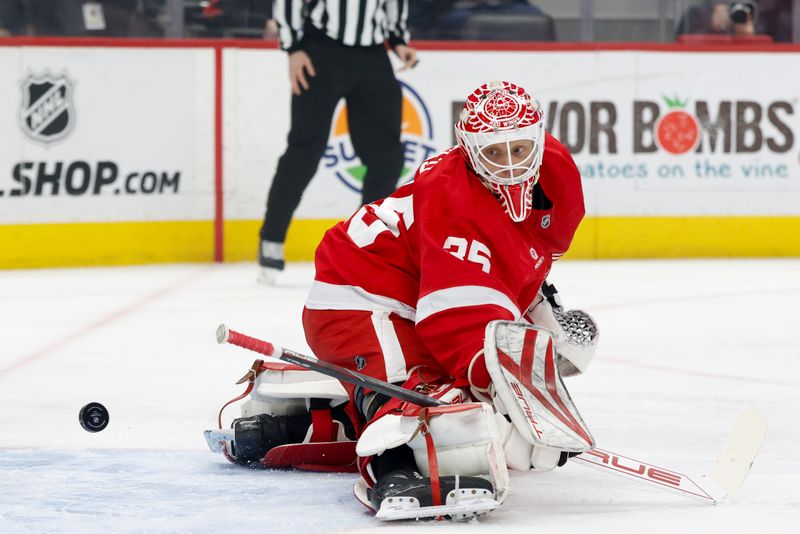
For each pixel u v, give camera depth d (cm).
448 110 2759
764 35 3002
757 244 2852
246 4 2903
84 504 856
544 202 898
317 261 966
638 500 869
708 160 2825
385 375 890
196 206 2738
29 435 1110
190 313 1977
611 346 1639
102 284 2370
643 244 2822
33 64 2625
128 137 2686
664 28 2992
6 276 2512
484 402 833
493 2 2964
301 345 1650
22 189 2639
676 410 1224
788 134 2841
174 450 1049
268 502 860
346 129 2733
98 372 1458
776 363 1511
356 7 2383
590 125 2794
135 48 2670
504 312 835
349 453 961
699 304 2061
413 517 783
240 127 2734
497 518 812
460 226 852
